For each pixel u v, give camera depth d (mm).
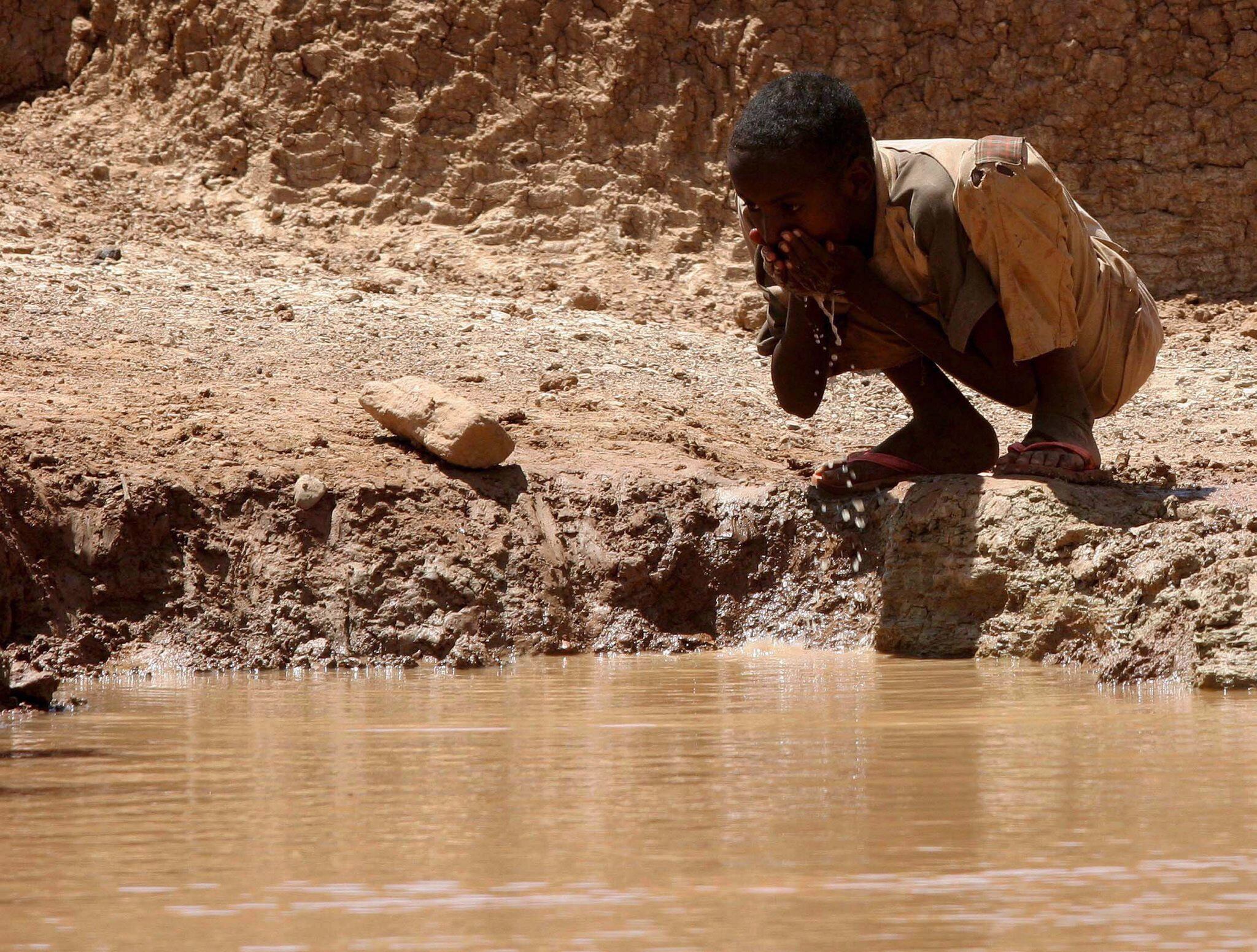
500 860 5723
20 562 14359
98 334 23219
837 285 14961
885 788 7148
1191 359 29594
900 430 16969
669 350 27375
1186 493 15930
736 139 14516
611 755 8367
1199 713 9938
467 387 22188
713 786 7277
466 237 33000
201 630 14789
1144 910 4902
